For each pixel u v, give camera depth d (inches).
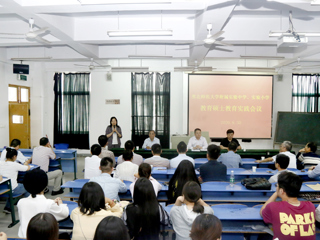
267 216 74.0
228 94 324.2
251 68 274.2
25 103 315.9
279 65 307.1
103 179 100.6
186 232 71.3
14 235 125.4
